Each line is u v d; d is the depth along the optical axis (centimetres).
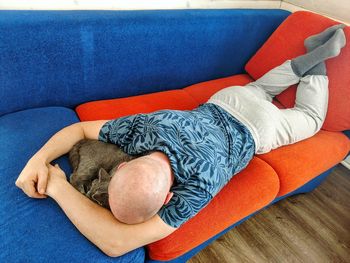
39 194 82
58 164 95
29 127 106
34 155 88
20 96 114
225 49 170
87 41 118
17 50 105
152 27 133
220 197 100
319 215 155
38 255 71
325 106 138
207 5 171
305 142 133
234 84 170
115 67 133
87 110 126
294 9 201
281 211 153
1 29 99
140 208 70
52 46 111
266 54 167
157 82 153
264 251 132
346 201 167
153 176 72
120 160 93
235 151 107
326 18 153
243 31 170
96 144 97
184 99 148
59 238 75
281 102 152
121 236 74
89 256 74
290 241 139
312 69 141
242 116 121
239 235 137
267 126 119
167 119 96
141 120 96
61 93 124
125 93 145
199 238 90
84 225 75
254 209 104
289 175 117
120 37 126
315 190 171
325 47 134
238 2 184
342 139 140
